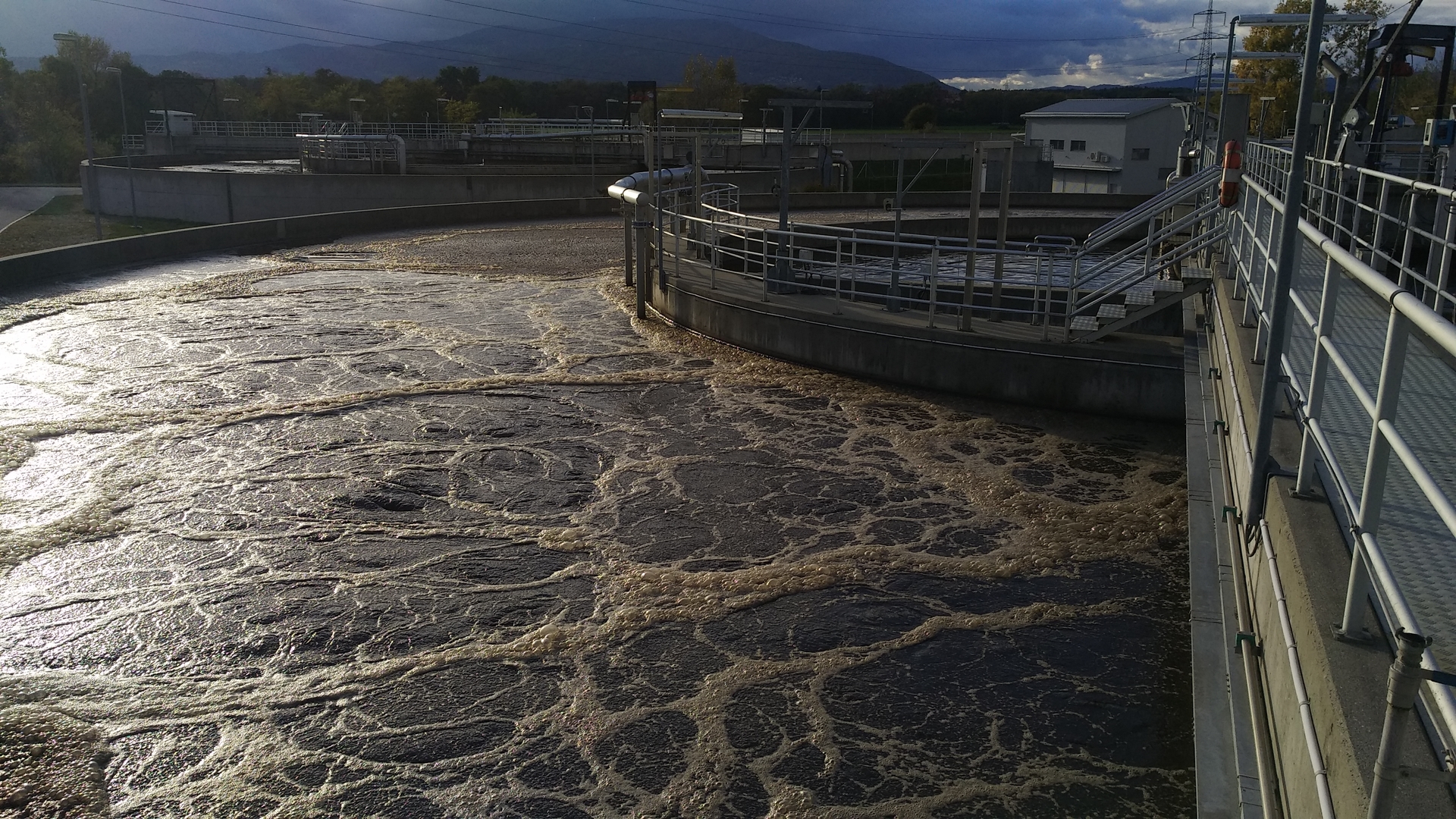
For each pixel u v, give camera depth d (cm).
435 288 2119
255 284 2147
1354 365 635
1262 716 425
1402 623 245
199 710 628
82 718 617
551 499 977
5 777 559
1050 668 689
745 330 1559
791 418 1234
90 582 794
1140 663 697
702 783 562
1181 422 1181
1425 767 268
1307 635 345
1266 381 468
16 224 4878
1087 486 1018
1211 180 1455
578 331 1703
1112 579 823
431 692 649
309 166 5647
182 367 1436
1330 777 296
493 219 3472
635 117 4281
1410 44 2528
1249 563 502
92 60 10206
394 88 10431
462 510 946
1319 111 2566
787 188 1570
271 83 11256
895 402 1296
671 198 2448
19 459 1055
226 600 767
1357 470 458
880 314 1441
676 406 1283
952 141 1483
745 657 697
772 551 870
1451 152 1773
